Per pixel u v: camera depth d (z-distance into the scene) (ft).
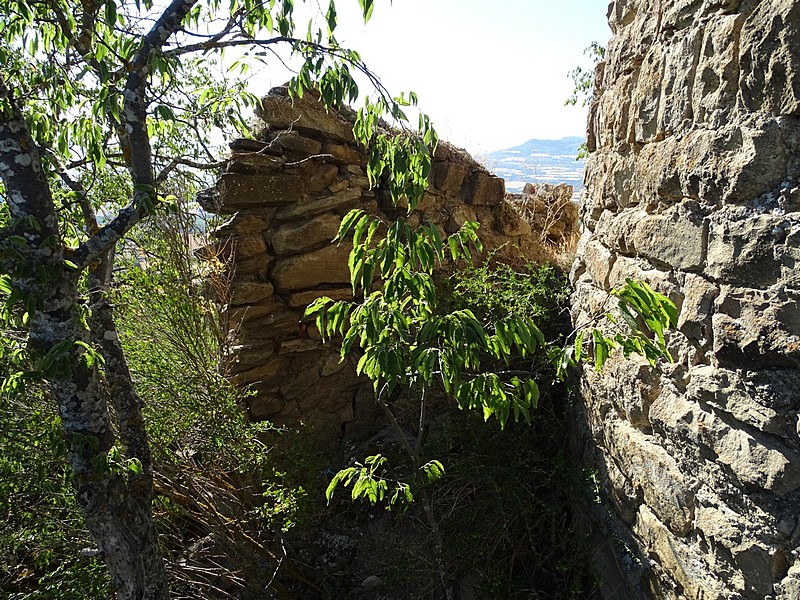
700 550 6.15
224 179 12.28
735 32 5.35
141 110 6.31
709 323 5.83
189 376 11.18
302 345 13.89
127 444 7.77
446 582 9.71
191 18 6.95
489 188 16.20
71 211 8.04
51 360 5.62
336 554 12.54
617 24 8.79
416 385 12.25
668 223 6.66
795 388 4.73
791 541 4.83
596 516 9.38
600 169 9.52
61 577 9.29
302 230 13.34
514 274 12.66
